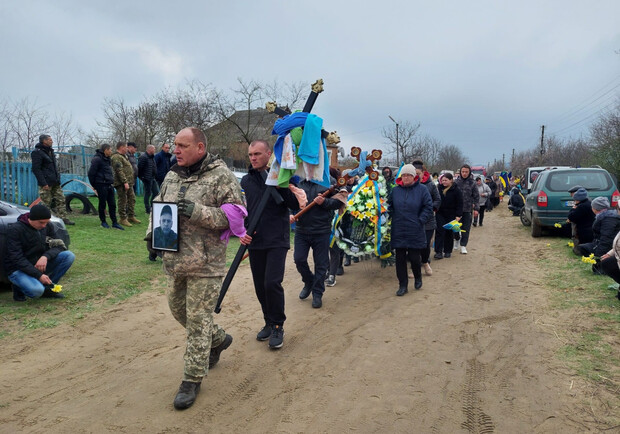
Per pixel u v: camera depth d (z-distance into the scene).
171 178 3.33
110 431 2.91
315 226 5.51
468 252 9.58
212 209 3.12
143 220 11.75
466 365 3.90
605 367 3.72
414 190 6.06
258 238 4.24
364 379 3.66
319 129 3.90
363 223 6.81
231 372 3.79
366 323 5.05
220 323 5.05
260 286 4.44
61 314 5.09
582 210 8.12
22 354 4.07
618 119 27.30
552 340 4.36
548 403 3.23
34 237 5.34
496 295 6.06
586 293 5.80
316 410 3.19
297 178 4.20
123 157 10.64
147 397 3.36
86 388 3.48
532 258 8.54
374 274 7.53
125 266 7.13
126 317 5.11
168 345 4.37
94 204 14.30
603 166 28.45
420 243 6.08
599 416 3.05
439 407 3.22
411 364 3.94
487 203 19.45
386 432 2.92
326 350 4.27
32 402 3.26
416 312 5.42
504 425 2.98
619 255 5.08
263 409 3.20
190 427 2.97
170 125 25.55
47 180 9.47
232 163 27.33
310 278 5.88
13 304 5.31
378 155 5.03
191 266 3.19
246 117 30.45
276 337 4.29
